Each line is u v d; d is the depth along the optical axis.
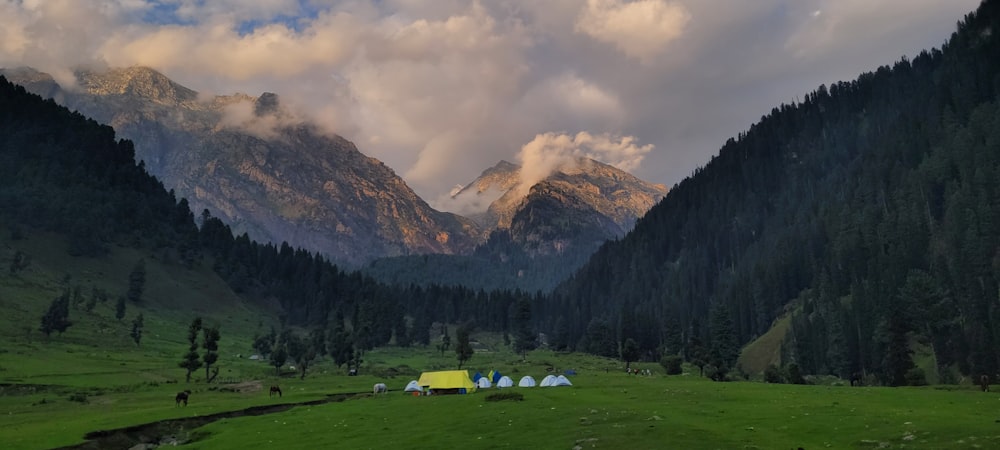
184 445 58.44
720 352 179.25
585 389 92.75
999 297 178.75
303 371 156.62
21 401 97.69
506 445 48.00
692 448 43.19
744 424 53.38
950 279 190.88
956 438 43.41
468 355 178.00
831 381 175.00
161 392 113.38
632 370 174.50
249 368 173.38
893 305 170.50
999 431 44.59
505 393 81.25
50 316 185.00
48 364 142.50
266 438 58.47
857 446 43.69
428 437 54.00
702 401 71.75
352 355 178.25
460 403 77.69
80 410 88.12
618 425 52.88
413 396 96.06
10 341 169.38
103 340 197.38
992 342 154.38
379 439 54.44
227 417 81.00
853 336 187.62
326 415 73.44
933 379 162.62
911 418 52.47
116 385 121.38
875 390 86.94
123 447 65.75
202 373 155.25
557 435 50.69
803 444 44.81
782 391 84.00
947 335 167.75
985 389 87.12
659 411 61.94
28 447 58.00
